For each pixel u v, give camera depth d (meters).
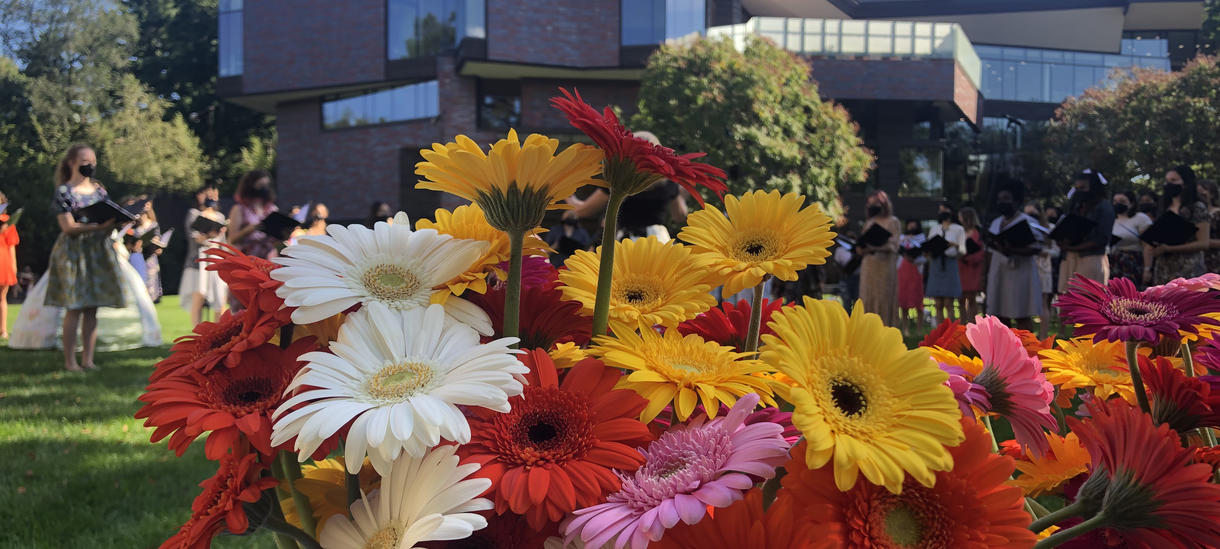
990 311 6.61
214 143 36.94
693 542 0.57
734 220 0.79
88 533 2.36
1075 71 35.75
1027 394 0.72
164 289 28.25
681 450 0.62
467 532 0.53
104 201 5.63
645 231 2.43
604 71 25.50
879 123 27.17
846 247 7.20
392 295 0.67
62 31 32.62
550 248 0.76
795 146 19.03
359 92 27.70
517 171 0.66
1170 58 38.41
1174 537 0.61
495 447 0.61
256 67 28.23
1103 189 5.93
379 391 0.60
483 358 0.61
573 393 0.64
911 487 0.57
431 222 0.79
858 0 35.78
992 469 0.57
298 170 28.59
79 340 7.20
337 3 27.22
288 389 0.62
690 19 25.41
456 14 25.22
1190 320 0.76
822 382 0.58
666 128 19.56
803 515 0.55
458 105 25.61
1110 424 0.64
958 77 26.41
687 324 0.89
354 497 0.68
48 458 3.33
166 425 0.64
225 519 0.62
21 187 25.41
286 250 0.68
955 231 8.65
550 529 0.67
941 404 0.56
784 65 20.16
